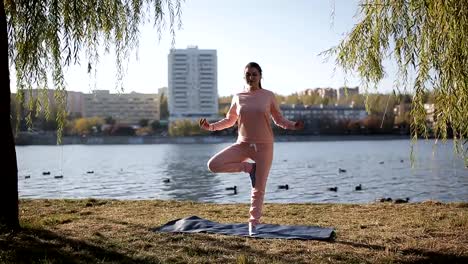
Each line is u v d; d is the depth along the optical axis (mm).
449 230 7559
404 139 152000
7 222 7098
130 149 118625
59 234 7039
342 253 6129
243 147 6828
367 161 59219
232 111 7035
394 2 6812
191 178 39344
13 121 8789
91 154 91312
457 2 6090
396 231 7559
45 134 139750
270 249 6320
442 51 6258
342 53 7266
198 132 159250
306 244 6582
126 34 8438
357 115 179750
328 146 117688
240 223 8094
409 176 37969
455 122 6613
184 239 6793
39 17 7422
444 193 26453
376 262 5820
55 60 7879
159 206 11133
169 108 190875
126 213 9938
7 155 7176
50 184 34625
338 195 25969
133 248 6359
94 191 29938
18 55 7945
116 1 8180
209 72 191125
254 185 6887
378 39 6961
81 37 7766
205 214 9781
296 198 24609
